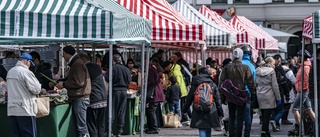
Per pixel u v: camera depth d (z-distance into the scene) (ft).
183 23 58.44
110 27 38.91
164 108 67.46
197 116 46.39
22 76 41.37
